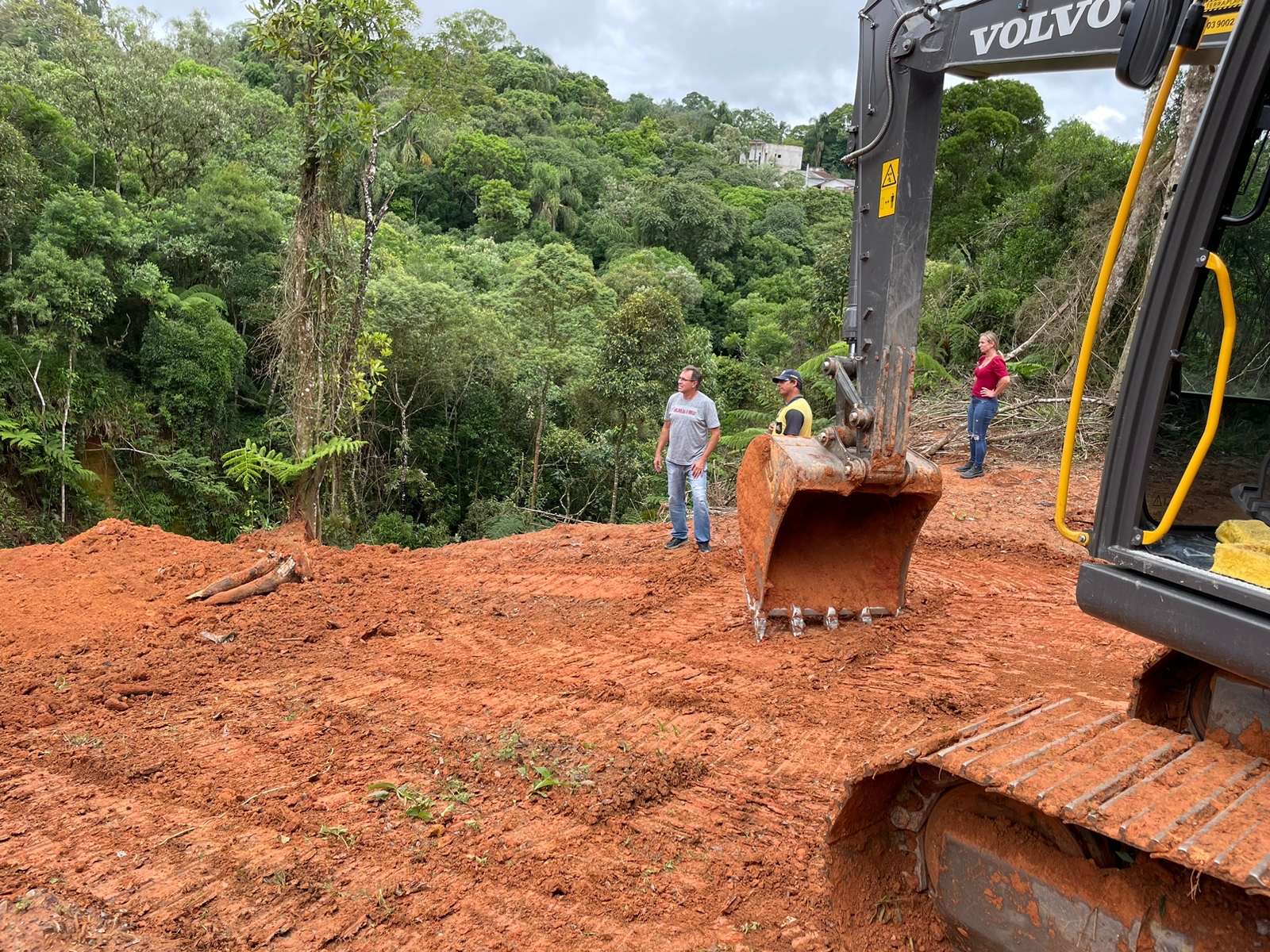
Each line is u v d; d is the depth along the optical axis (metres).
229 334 24.64
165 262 26.34
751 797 3.98
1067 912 2.27
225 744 4.48
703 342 30.75
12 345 20.16
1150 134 2.44
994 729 2.62
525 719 4.77
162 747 4.44
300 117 11.84
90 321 21.89
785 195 86.88
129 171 27.50
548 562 8.21
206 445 24.45
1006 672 5.34
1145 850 1.90
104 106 27.22
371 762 4.28
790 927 3.12
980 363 11.44
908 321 5.07
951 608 6.67
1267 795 2.11
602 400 26.52
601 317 30.88
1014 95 28.16
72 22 34.19
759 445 5.96
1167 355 2.52
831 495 5.87
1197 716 2.77
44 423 20.34
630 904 3.22
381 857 3.49
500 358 28.39
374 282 26.05
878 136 4.85
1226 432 2.65
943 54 4.32
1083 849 2.26
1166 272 2.49
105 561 7.71
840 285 27.61
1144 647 5.79
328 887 3.29
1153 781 2.21
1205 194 2.39
